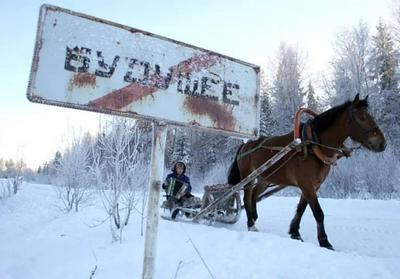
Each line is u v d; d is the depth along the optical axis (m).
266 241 4.47
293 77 37.19
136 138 6.51
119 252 4.48
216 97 2.70
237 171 7.45
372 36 32.41
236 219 7.19
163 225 5.64
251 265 3.71
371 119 5.11
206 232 5.07
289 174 5.79
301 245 4.34
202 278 3.43
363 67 31.77
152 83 2.43
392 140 24.69
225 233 4.93
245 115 2.83
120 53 2.35
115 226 6.09
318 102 35.69
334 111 5.39
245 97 2.85
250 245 4.34
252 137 2.83
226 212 7.03
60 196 10.77
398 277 3.45
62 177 10.88
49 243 5.39
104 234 5.61
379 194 15.50
